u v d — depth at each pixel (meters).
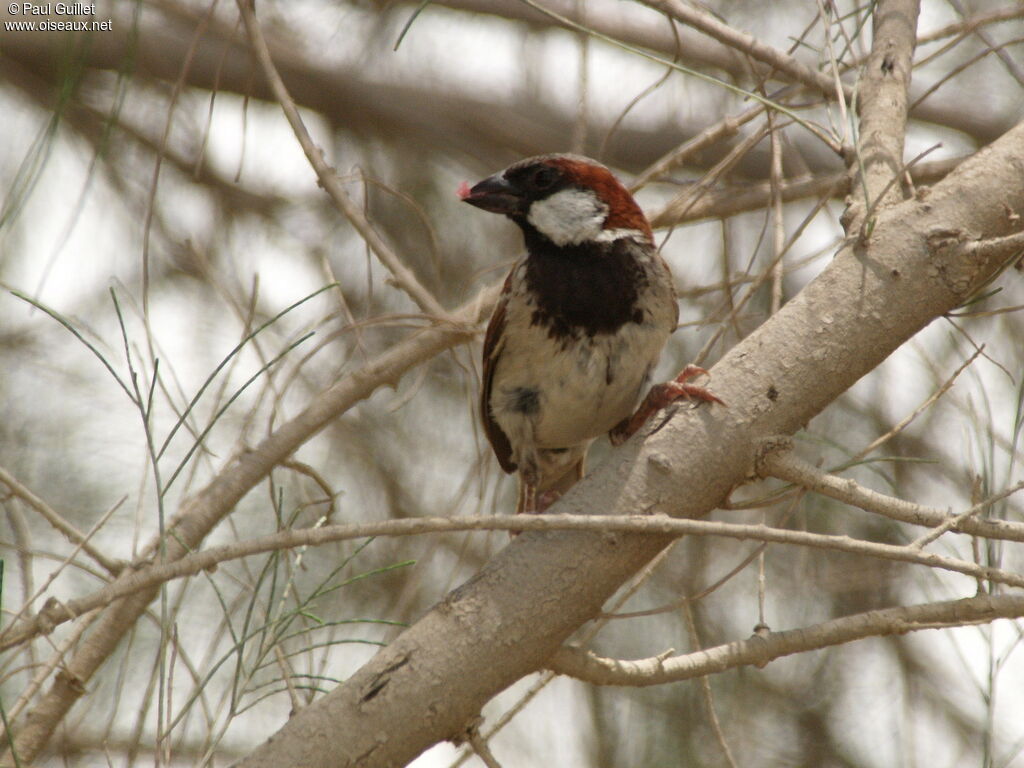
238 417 10.55
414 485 11.04
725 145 12.95
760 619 6.02
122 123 11.72
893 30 7.33
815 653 10.91
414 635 5.59
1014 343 10.48
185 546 5.77
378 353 11.22
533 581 5.73
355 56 13.28
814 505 10.63
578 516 5.47
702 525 5.48
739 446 6.05
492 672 5.60
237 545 5.15
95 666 6.09
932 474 10.65
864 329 6.08
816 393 6.11
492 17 13.10
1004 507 5.93
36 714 6.00
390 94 13.17
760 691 10.70
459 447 11.25
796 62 7.34
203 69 12.52
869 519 10.61
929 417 10.70
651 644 10.62
